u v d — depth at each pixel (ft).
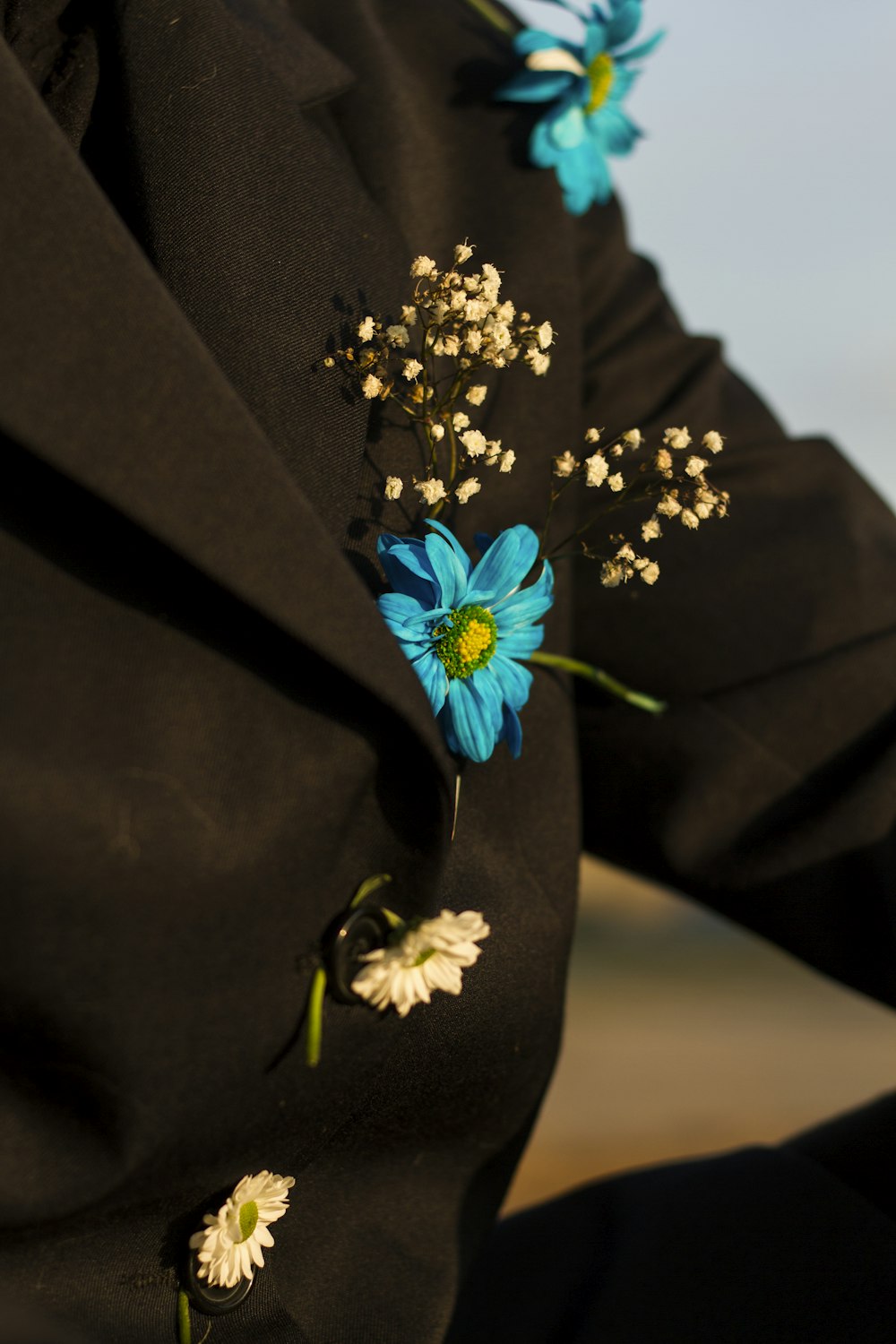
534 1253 2.47
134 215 2.08
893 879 2.32
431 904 2.00
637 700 2.30
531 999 2.20
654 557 2.46
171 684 1.89
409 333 2.19
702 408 2.55
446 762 1.95
